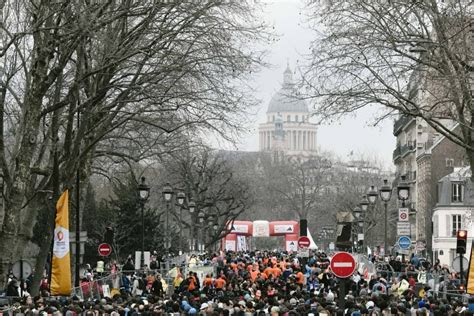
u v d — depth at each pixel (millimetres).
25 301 64000
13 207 74562
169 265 126625
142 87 85375
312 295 76562
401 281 94312
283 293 83062
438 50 92312
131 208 156000
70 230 100312
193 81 90188
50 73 75500
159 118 98125
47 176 81812
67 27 76062
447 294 77688
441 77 83125
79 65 79562
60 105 77375
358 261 137125
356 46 85812
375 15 85938
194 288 93062
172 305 67125
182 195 161625
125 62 89375
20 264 79562
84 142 90812
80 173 98938
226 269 115625
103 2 79062
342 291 62812
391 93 85250
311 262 137125
